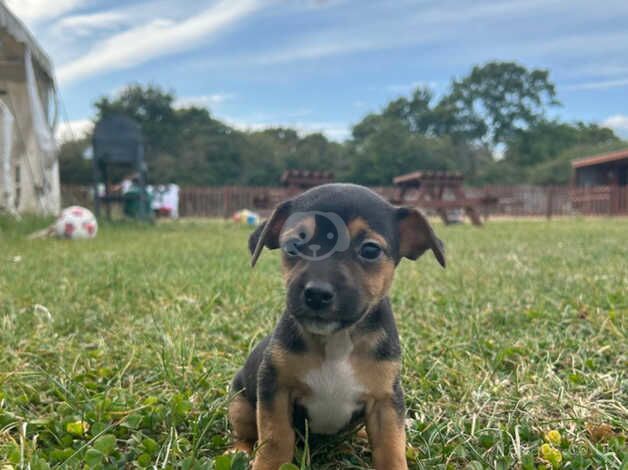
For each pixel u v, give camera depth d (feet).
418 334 1.89
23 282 2.64
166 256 3.81
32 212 6.95
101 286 2.60
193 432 1.15
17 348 1.71
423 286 2.72
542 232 6.83
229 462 0.97
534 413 1.26
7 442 1.11
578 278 2.76
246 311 2.18
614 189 13.62
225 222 10.66
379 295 1.09
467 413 1.28
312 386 1.04
